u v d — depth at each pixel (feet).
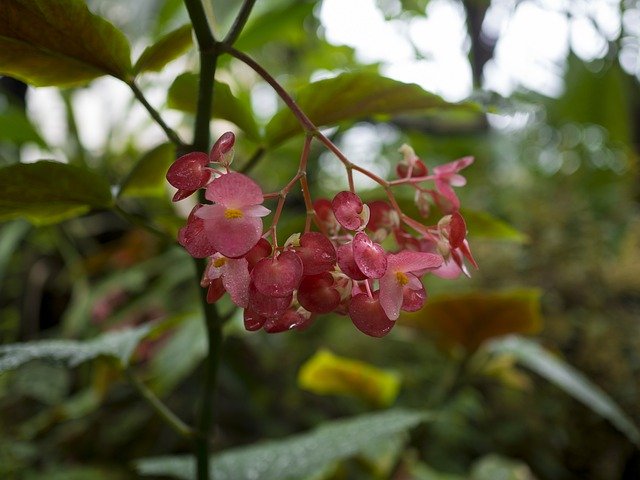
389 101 0.88
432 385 2.19
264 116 2.68
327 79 0.81
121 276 2.17
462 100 0.90
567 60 2.71
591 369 1.92
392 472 1.63
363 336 2.28
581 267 2.04
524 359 1.63
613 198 2.50
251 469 1.16
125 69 0.82
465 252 0.70
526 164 2.89
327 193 2.85
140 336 1.00
